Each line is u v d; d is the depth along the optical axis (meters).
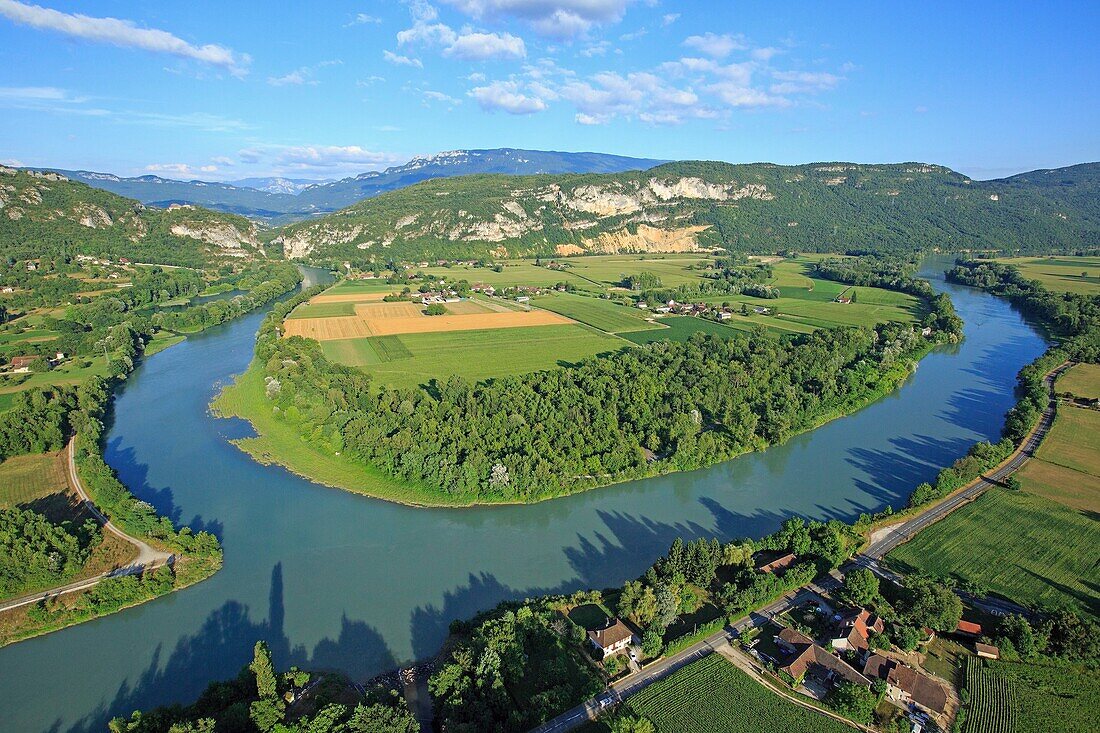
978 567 109.75
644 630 94.94
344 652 92.75
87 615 100.38
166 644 95.06
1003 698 82.38
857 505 135.38
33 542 107.62
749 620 97.88
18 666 91.06
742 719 79.19
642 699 82.38
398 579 109.88
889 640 91.00
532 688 84.25
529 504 134.50
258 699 78.44
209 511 131.88
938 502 132.25
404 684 85.62
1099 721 79.06
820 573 108.06
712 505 135.12
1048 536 119.00
